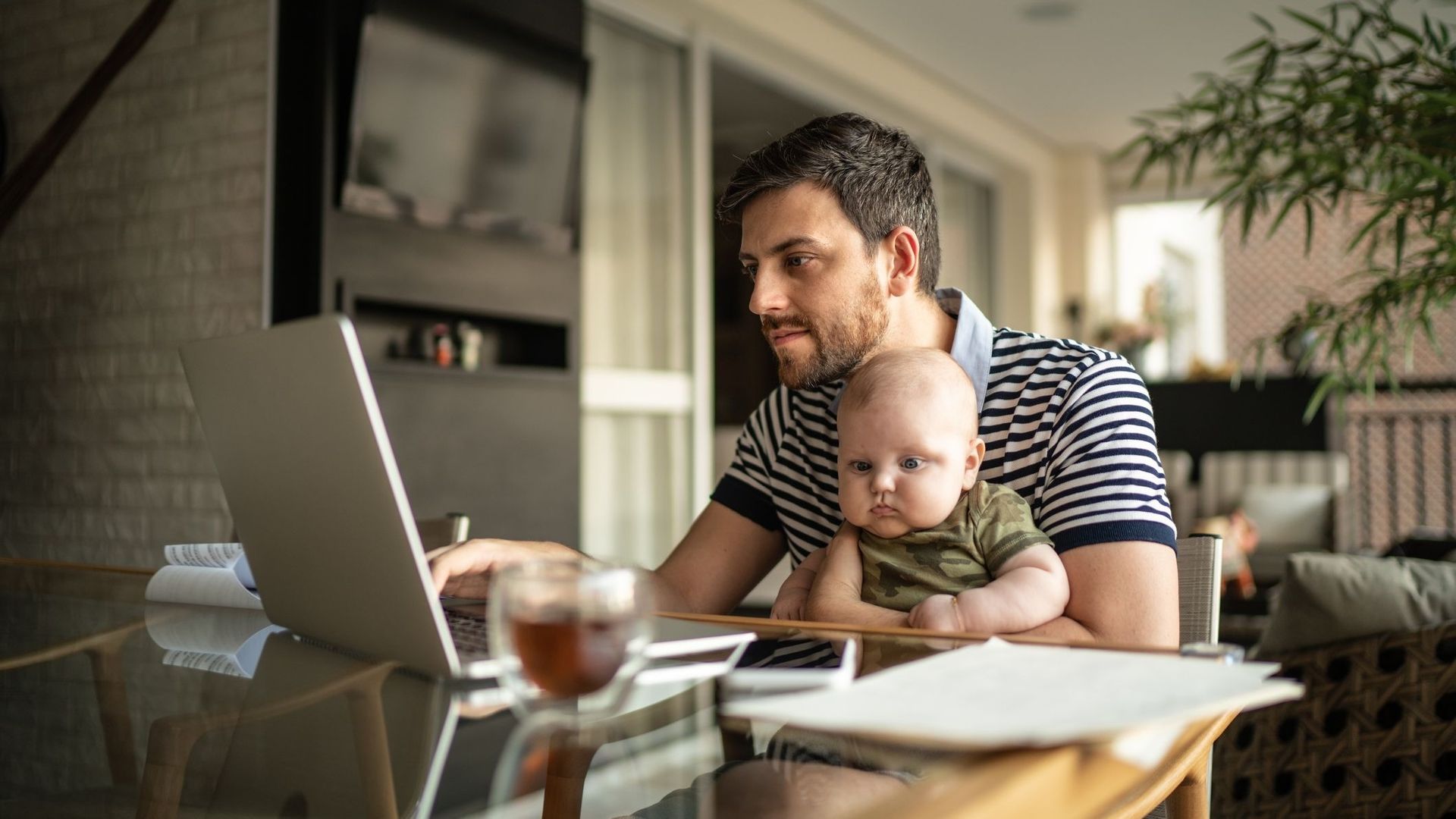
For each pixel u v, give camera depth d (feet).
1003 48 18.74
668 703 2.21
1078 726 1.63
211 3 9.91
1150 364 26.63
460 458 10.73
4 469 10.79
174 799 1.86
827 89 18.61
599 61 14.08
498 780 1.86
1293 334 7.55
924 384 3.78
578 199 12.42
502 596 2.14
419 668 2.59
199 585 3.81
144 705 2.45
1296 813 5.48
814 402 4.53
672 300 15.12
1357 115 6.84
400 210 10.25
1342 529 16.94
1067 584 3.52
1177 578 3.58
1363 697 5.31
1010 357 4.13
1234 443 20.79
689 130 15.39
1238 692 1.84
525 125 11.61
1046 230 25.55
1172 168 8.14
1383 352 7.07
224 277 9.74
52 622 3.51
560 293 12.05
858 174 4.03
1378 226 7.15
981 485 3.81
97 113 10.48
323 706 2.35
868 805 1.54
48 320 10.66
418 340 11.03
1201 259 32.83
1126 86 20.86
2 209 8.79
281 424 2.71
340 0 9.75
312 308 9.63
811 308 4.07
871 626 3.24
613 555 14.02
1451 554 8.75
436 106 10.57
